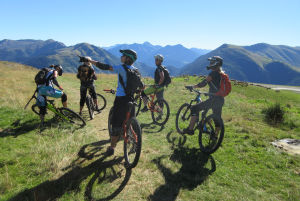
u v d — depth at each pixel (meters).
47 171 3.72
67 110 6.33
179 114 6.69
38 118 6.73
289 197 3.33
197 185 3.61
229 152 5.00
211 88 5.23
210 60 5.07
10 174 3.54
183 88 17.56
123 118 4.30
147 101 7.43
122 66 4.03
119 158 4.49
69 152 4.52
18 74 22.39
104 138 5.68
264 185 3.69
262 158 4.70
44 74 6.11
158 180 3.71
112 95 12.71
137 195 3.29
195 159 4.59
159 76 7.12
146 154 4.73
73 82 19.48
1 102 8.33
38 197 3.06
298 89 66.25
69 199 3.09
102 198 3.17
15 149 4.43
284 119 8.38
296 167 4.34
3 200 2.93
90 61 3.96
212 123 5.75
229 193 3.41
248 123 7.60
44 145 4.66
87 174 3.76
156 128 6.75
